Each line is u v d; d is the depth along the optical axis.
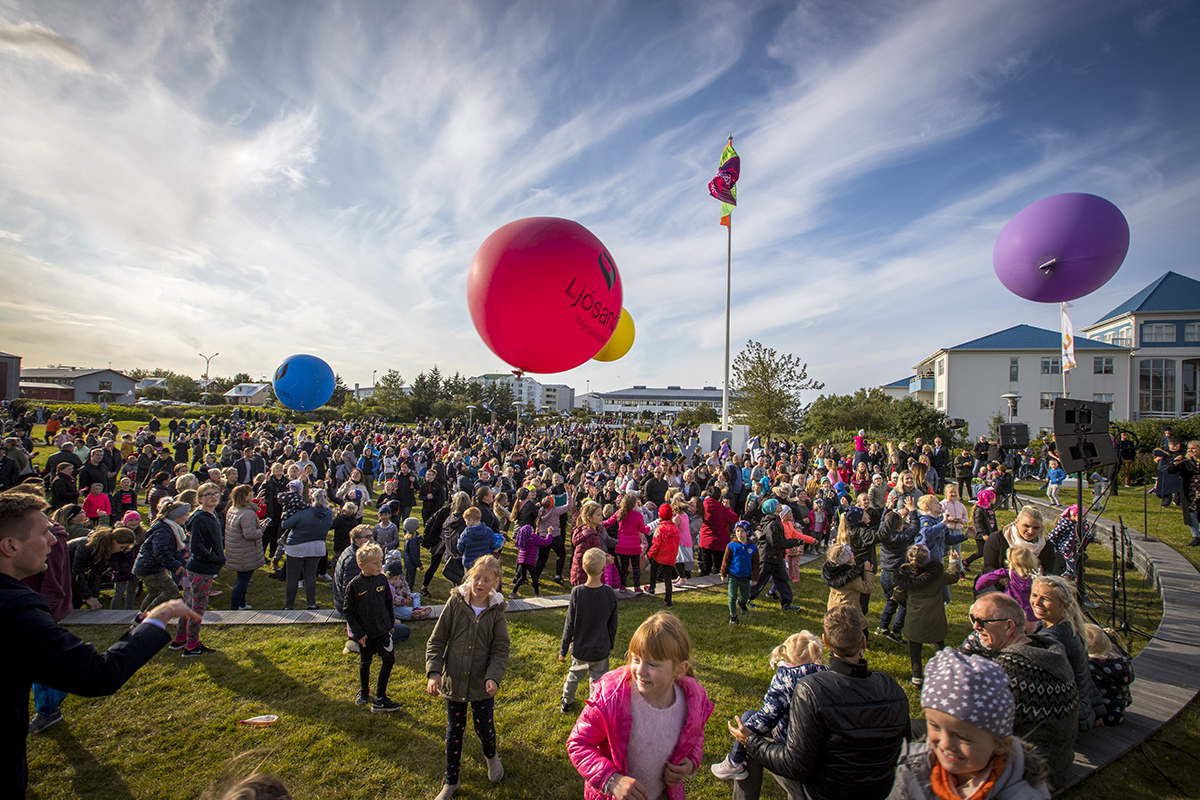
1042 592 3.47
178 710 4.48
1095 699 3.83
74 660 1.76
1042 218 5.83
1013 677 2.87
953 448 26.25
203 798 1.59
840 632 2.26
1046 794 1.73
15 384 39.75
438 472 10.72
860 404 40.09
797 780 2.22
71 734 4.13
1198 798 3.26
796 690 2.27
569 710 4.59
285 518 6.82
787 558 8.52
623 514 7.75
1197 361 35.16
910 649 5.04
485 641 3.57
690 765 2.29
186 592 5.53
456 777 3.51
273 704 4.60
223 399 68.38
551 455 17.12
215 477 9.09
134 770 3.76
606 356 6.29
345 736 4.19
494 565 3.58
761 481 12.28
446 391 63.09
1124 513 10.91
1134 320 36.78
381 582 4.54
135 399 69.94
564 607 7.19
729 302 20.78
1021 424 19.59
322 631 6.08
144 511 11.84
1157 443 16.23
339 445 19.91
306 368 12.10
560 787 3.68
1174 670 4.61
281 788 1.49
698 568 9.66
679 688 2.39
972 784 1.72
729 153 20.64
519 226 3.78
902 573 5.02
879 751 2.12
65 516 6.47
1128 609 6.48
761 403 26.52
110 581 7.28
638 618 6.86
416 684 4.98
